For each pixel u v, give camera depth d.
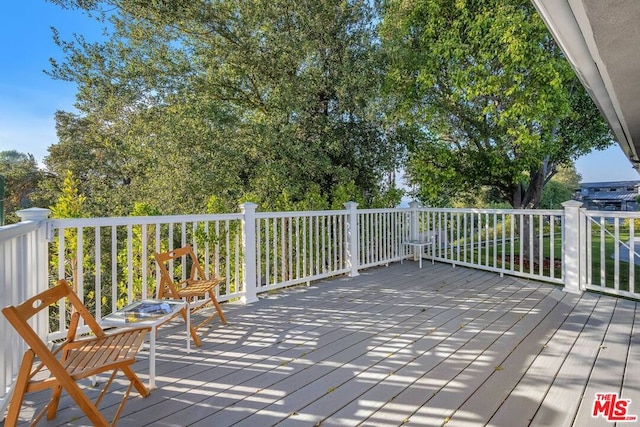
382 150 7.73
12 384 2.21
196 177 7.25
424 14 7.03
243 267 4.34
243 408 2.14
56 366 1.63
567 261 4.75
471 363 2.69
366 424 1.97
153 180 8.04
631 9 1.22
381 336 3.23
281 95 7.21
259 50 7.36
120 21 7.43
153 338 2.38
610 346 2.98
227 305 4.21
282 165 7.23
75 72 7.44
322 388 2.36
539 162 6.71
